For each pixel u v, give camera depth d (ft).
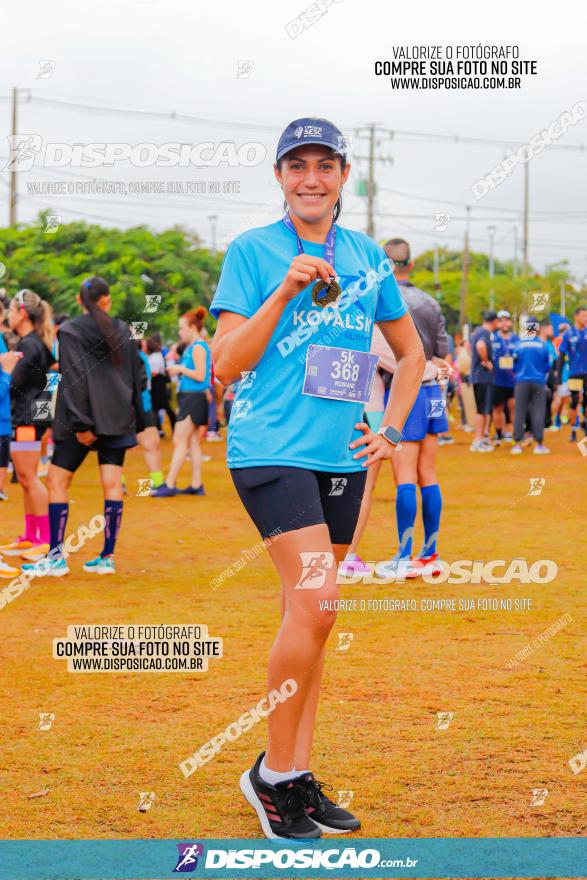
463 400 53.98
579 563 20.04
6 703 12.03
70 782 9.80
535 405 41.22
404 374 9.59
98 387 18.79
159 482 30.27
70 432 18.84
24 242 55.06
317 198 8.80
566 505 27.78
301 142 8.66
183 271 56.85
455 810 9.09
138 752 10.56
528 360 40.75
